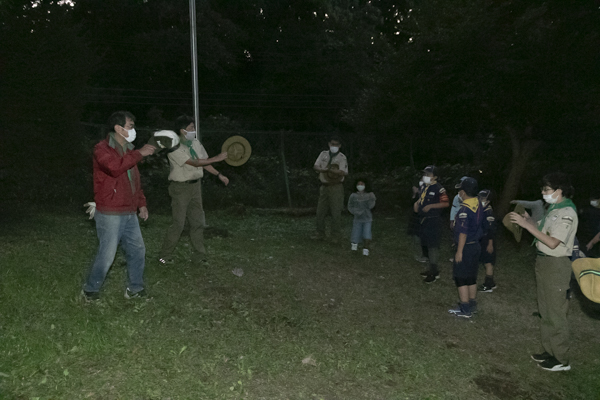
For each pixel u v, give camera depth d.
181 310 4.94
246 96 29.73
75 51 9.86
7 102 8.99
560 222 4.46
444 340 5.23
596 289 3.72
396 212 13.40
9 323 4.12
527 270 8.43
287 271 6.88
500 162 13.91
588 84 9.93
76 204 10.38
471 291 6.04
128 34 26.86
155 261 6.40
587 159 12.68
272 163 14.04
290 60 29.89
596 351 5.30
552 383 4.53
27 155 9.49
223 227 9.79
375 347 4.73
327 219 11.71
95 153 4.36
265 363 4.12
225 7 29.31
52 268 5.63
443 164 15.97
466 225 5.72
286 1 29.92
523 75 9.93
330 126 29.70
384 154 15.45
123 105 26.89
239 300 5.48
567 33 9.79
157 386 3.53
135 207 4.79
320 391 3.83
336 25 30.16
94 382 3.48
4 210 8.68
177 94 28.30
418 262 8.34
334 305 5.86
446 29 10.57
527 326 5.90
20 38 9.02
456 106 11.10
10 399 3.17
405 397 3.91
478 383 4.39
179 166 6.07
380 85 14.45
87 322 4.25
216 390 3.58
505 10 10.38
